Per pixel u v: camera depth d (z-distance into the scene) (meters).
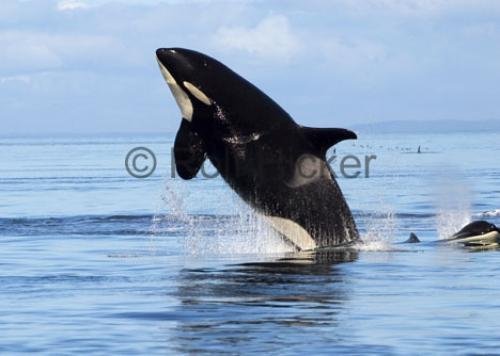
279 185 46.66
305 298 34.12
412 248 48.59
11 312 32.62
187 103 46.91
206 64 47.00
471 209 81.94
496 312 31.50
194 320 30.61
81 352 27.08
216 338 28.20
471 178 133.75
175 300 34.22
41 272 43.22
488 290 35.62
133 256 49.09
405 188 115.75
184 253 49.94
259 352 26.59
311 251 47.12
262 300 33.81
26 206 93.62
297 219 47.09
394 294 34.78
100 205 94.38
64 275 41.91
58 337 28.83
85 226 70.00
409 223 67.94
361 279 38.44
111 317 31.47
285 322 30.12
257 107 46.44
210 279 39.06
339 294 34.94
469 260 44.09
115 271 42.91
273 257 46.06
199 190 129.50
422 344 27.41
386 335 28.47
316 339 27.98
